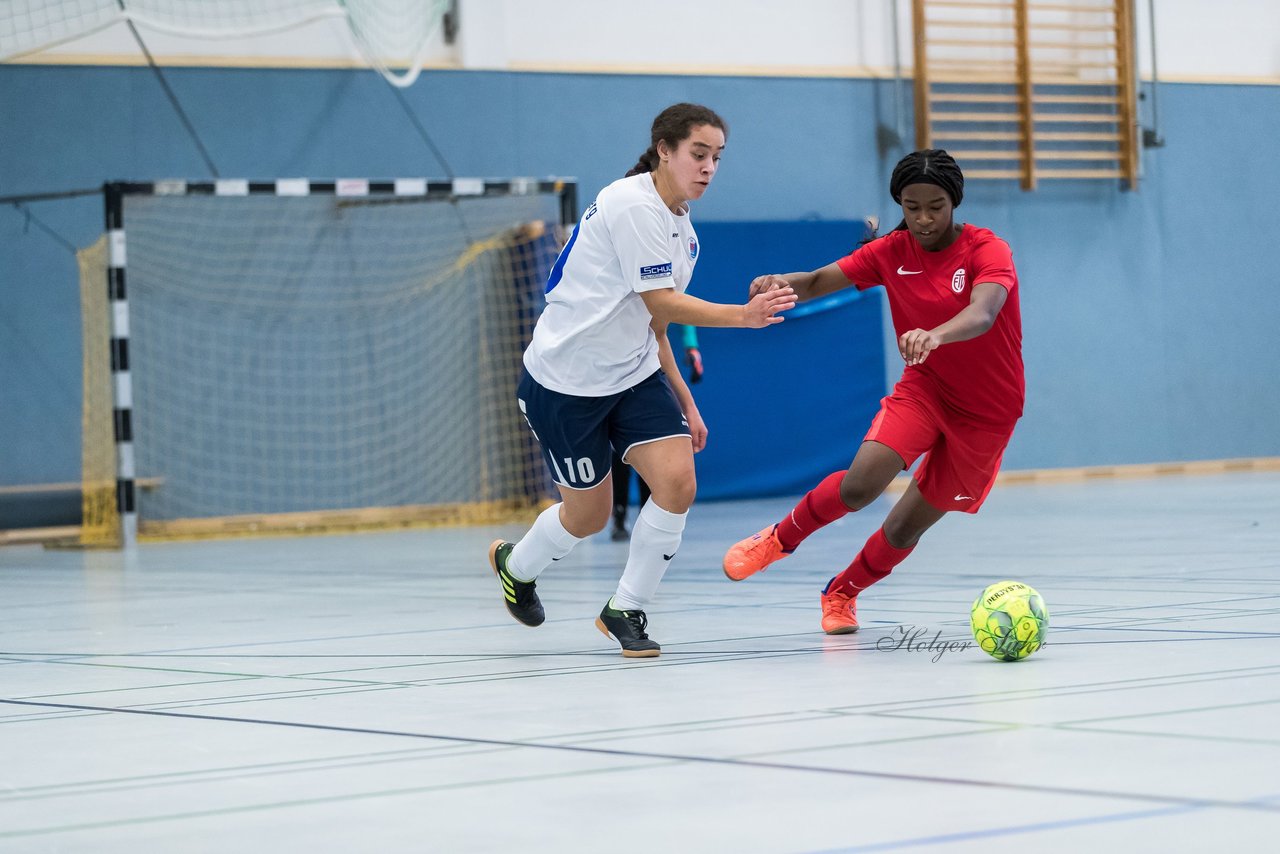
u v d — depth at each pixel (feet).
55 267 85.71
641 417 26.14
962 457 27.53
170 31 82.33
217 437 88.07
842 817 13.20
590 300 25.66
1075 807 13.23
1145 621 28.78
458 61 94.79
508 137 95.76
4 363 84.58
